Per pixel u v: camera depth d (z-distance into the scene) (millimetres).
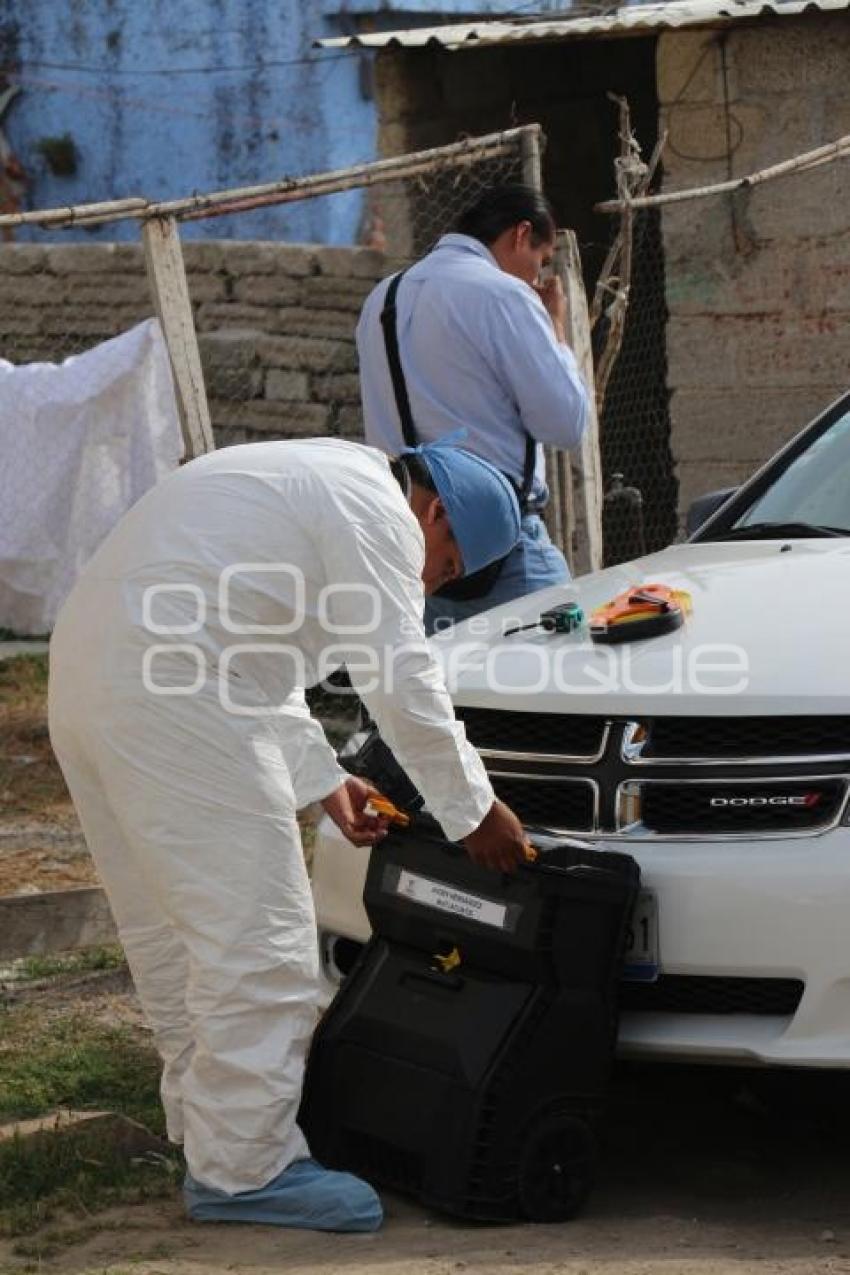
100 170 24109
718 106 11828
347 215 23203
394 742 4574
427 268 7176
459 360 7023
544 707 5121
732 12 11414
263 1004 4629
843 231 11625
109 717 4582
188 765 4559
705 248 12000
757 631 5172
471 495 4906
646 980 4824
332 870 5480
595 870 4707
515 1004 4707
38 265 15000
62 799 9562
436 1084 4742
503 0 22594
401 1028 4871
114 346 12547
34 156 24203
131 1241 4629
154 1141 5309
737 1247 4551
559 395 7004
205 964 4605
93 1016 6559
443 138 13609
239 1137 4672
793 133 11680
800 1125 5629
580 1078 4730
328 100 23156
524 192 7273
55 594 12953
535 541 7066
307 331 13320
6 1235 4691
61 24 23984
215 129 23625
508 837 4668
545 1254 4480
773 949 4715
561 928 4676
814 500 6473
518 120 14070
